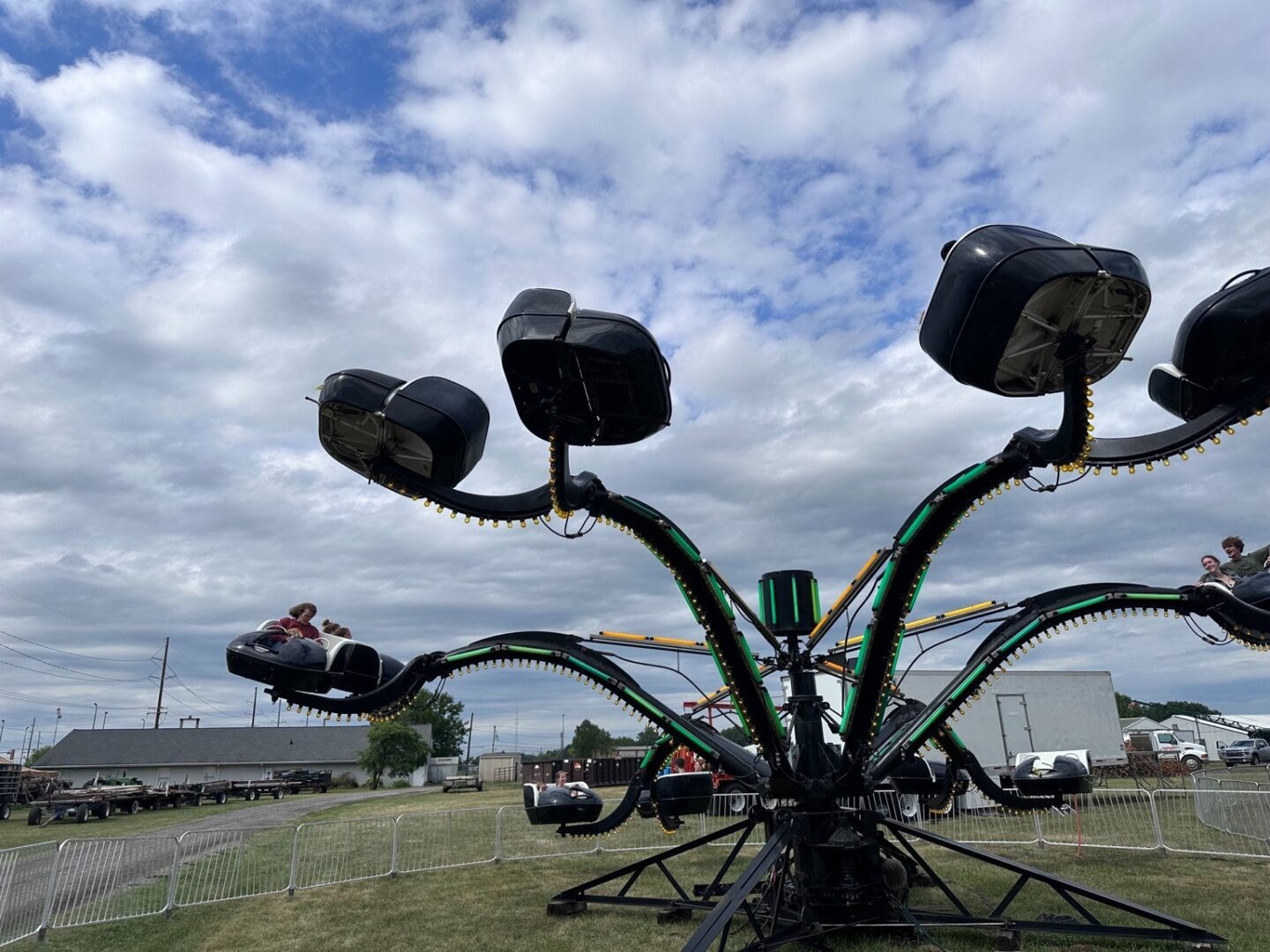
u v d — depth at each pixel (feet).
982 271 17.13
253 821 88.17
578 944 26.53
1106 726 80.59
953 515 21.33
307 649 22.95
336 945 28.14
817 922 24.61
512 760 248.52
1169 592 21.81
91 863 36.17
